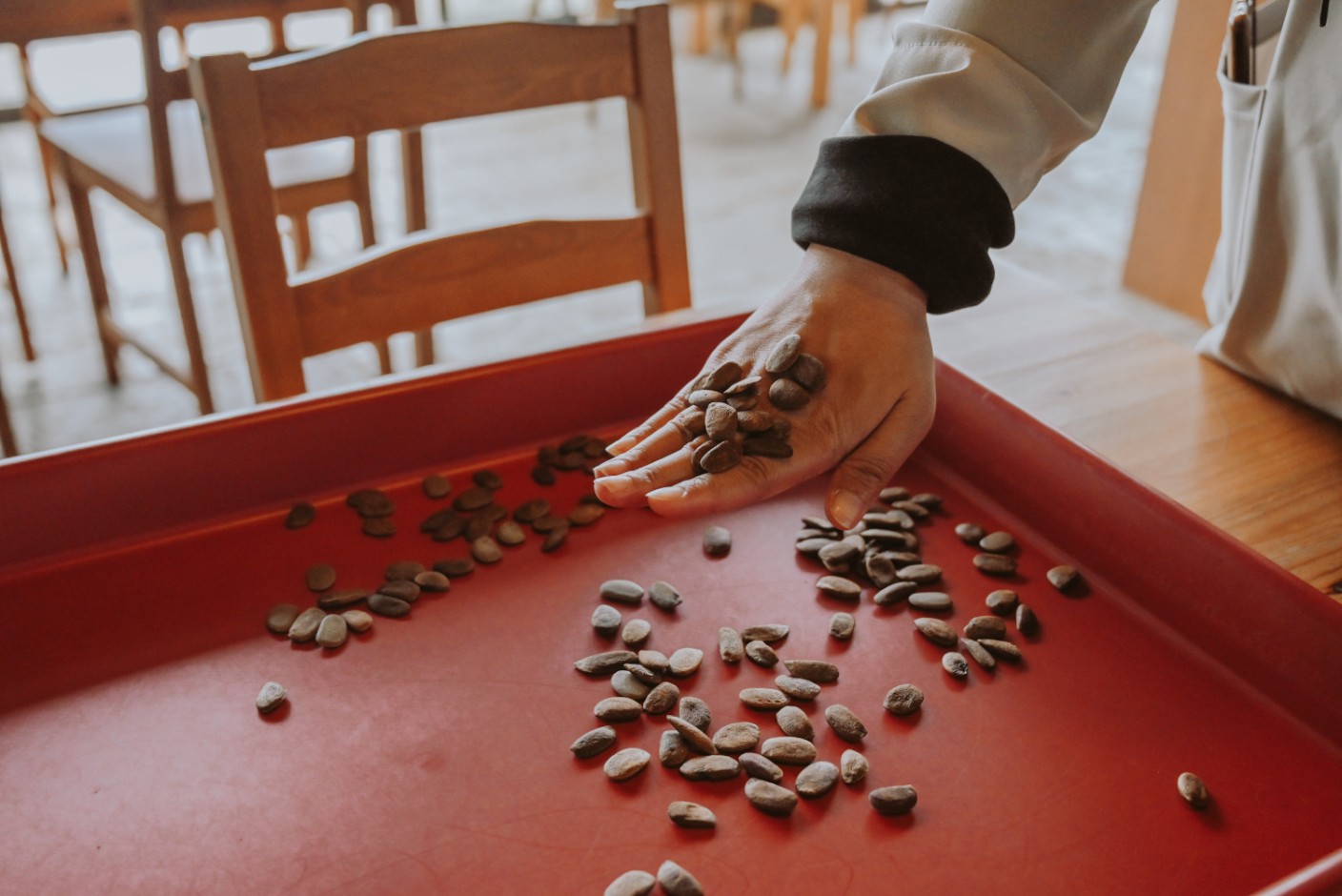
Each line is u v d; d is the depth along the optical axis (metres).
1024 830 0.68
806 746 0.71
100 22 2.02
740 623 0.80
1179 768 0.71
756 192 3.11
